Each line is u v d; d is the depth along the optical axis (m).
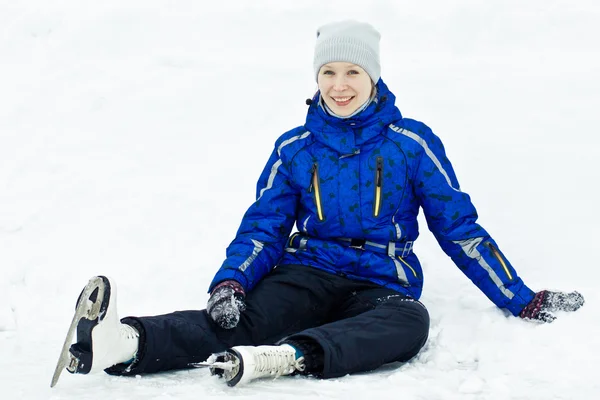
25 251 5.11
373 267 3.78
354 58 3.80
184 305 4.48
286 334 3.65
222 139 6.24
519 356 3.41
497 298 3.85
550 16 7.84
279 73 7.09
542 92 6.50
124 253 5.04
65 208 5.49
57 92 6.96
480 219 5.09
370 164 3.82
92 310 2.96
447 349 3.60
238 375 2.97
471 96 6.51
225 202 5.47
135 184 5.69
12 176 5.88
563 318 3.68
